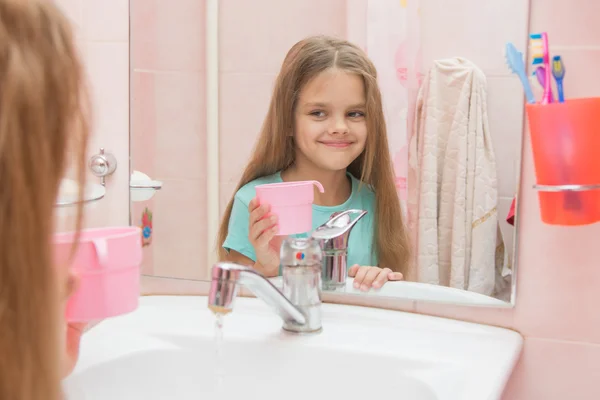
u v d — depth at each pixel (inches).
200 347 35.6
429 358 32.5
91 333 36.2
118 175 41.1
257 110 38.5
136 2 39.6
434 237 36.0
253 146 38.7
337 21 36.6
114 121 40.8
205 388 35.6
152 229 41.0
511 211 34.5
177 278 41.0
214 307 29.8
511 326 35.6
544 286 34.7
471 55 34.3
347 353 33.4
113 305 29.4
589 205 30.6
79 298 28.6
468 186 35.1
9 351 16.3
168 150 40.2
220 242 39.7
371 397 32.8
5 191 16.1
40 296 16.7
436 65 35.1
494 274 35.1
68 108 17.8
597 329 34.1
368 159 36.9
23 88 16.2
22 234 16.3
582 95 33.0
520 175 34.2
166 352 35.3
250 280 30.9
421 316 37.1
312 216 37.9
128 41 40.0
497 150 34.4
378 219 37.0
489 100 34.2
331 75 36.9
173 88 39.7
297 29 37.3
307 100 37.5
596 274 33.8
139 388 34.4
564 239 34.1
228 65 38.7
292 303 34.9
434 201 35.9
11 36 16.5
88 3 40.2
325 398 33.7
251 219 38.8
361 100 36.7
